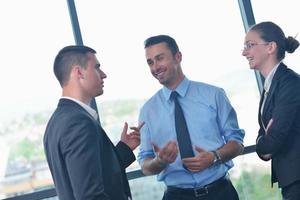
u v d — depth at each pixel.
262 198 3.32
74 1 3.20
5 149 2.98
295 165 2.29
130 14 3.29
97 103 3.16
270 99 2.39
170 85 2.74
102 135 1.88
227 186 2.61
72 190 1.77
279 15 3.54
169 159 2.48
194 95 2.72
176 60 2.72
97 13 3.24
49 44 3.14
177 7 3.38
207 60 3.39
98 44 3.22
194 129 2.66
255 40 2.48
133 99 3.23
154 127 2.74
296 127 2.31
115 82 3.21
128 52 3.25
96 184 1.69
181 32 3.37
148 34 3.30
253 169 3.33
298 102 2.28
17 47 3.10
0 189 2.93
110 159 1.87
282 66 2.42
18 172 2.97
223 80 3.40
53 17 3.17
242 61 3.42
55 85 3.11
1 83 3.04
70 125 1.75
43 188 2.99
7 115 3.02
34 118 3.05
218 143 2.65
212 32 3.42
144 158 2.72
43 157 3.02
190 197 2.60
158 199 3.17
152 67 2.68
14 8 3.13
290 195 2.31
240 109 3.39
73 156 1.71
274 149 2.31
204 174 2.58
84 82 1.96
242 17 3.48
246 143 3.36
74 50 1.98
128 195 1.98
